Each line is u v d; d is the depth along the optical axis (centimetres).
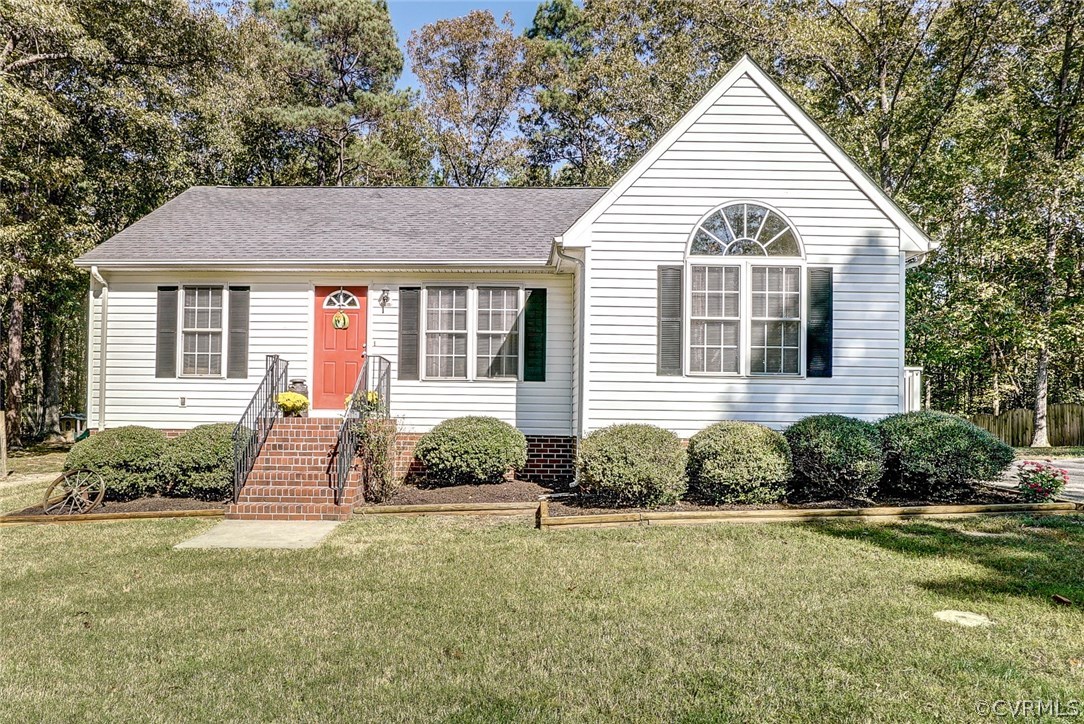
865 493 930
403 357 1214
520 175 3497
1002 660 425
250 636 491
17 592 604
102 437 1042
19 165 1639
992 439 912
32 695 398
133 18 1803
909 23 1934
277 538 815
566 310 1212
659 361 1027
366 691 398
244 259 1198
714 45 2470
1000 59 1938
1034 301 1983
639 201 1037
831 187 1030
